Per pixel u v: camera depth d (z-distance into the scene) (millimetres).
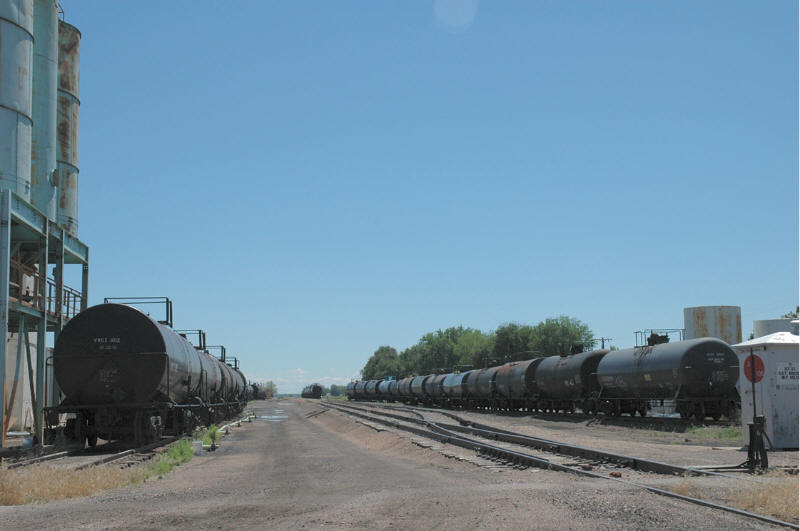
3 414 21719
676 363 32812
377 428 34031
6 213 22281
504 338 107500
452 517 9242
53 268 30891
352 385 130125
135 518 9961
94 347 22938
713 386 32250
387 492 12070
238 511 10422
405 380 92750
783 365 18641
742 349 19406
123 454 19891
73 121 34281
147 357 22953
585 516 8992
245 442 29922
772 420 18469
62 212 33438
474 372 64312
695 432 26953
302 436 34344
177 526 9258
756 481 11641
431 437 26656
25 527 9492
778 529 8156
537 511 9406
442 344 144000
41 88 29391
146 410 23141
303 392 170625
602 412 39812
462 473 15406
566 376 43688
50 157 29609
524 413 50594
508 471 15211
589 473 13438
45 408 22781
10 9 25562
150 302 25250
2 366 21703
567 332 99750
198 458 22172
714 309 46000
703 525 8383
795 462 15055
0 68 25125
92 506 11352
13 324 27625
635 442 23000
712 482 11719
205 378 32062
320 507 10547
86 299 31625
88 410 23344
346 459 20656
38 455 20953
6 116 25141
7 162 25016
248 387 71375
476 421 40656
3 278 21891
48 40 29891
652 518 8797
